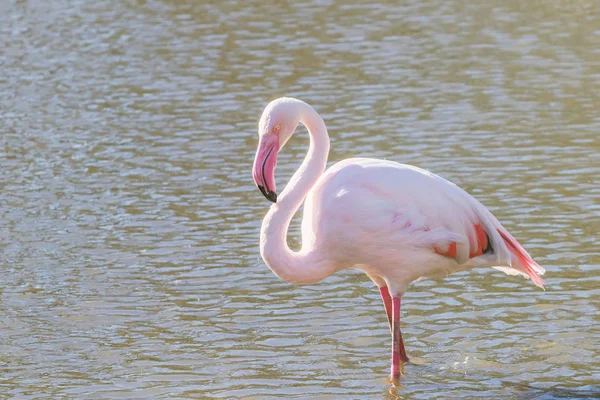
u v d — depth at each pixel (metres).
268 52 21.92
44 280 10.95
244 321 9.85
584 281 10.36
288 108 8.42
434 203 8.36
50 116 17.80
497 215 12.23
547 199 12.71
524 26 23.28
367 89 18.72
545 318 9.66
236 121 17.12
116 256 11.59
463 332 9.49
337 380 8.58
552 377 8.50
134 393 8.37
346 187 8.35
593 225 11.78
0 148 16.02
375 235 8.29
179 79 20.05
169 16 26.06
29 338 9.55
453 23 23.94
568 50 20.86
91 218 12.84
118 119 17.52
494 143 15.20
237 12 26.31
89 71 20.88
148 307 10.23
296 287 10.70
